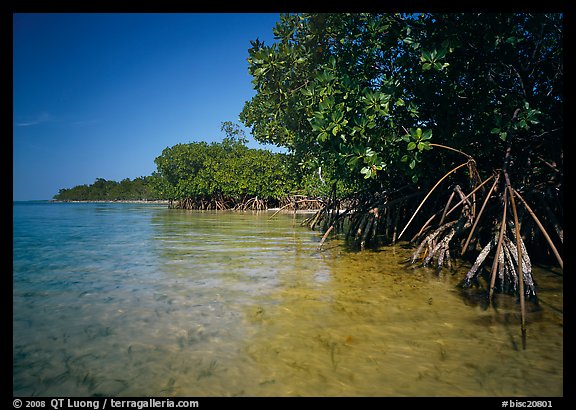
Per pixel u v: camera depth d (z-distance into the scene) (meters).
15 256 7.52
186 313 3.80
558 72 6.24
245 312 3.81
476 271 4.89
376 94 5.86
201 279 5.30
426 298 4.27
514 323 3.48
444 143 7.10
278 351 2.90
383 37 6.79
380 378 2.50
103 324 3.52
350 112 6.35
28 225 16.88
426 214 8.93
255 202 35.41
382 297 4.31
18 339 3.19
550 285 4.79
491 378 2.48
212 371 2.61
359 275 5.47
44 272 5.89
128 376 2.56
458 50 6.34
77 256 7.48
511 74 6.67
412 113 6.34
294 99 7.95
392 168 8.31
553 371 2.57
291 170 12.90
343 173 8.07
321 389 2.38
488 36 5.78
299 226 15.09
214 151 40.84
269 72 7.77
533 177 6.82
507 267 4.65
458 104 6.91
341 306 3.98
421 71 6.43
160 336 3.22
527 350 2.89
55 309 3.98
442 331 3.28
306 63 7.66
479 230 6.43
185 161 40.12
